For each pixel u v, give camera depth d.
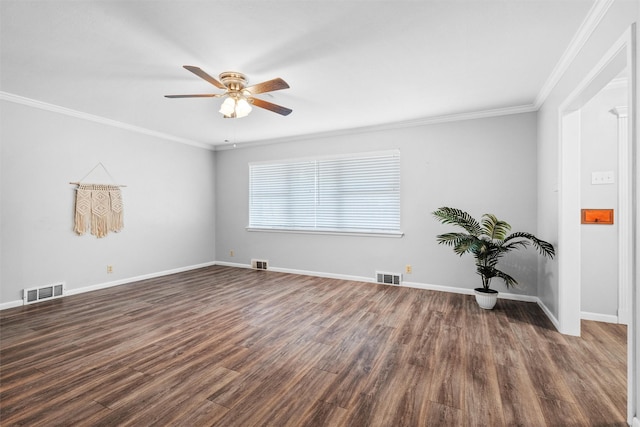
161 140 4.96
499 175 3.76
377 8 1.86
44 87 3.05
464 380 1.96
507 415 1.63
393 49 2.34
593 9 1.85
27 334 2.66
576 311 2.64
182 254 5.34
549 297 3.06
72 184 3.85
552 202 2.94
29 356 2.26
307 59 2.49
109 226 4.23
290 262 5.24
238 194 5.73
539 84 2.98
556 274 2.82
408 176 4.27
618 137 2.89
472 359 2.23
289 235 5.24
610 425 1.56
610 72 1.86
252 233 5.60
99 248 4.15
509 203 3.71
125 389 1.85
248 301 3.64
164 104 3.55
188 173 5.44
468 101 3.45
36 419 1.58
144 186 4.71
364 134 4.56
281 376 2.01
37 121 3.51
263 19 1.96
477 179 3.87
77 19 1.94
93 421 1.57
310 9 1.86
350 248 4.71
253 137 5.17
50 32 2.09
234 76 2.66
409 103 3.52
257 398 1.78
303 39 2.20
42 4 1.79
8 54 2.39
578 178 2.61
